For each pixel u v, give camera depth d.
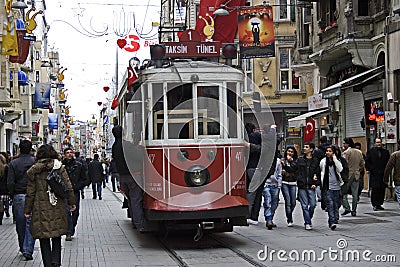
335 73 27.52
